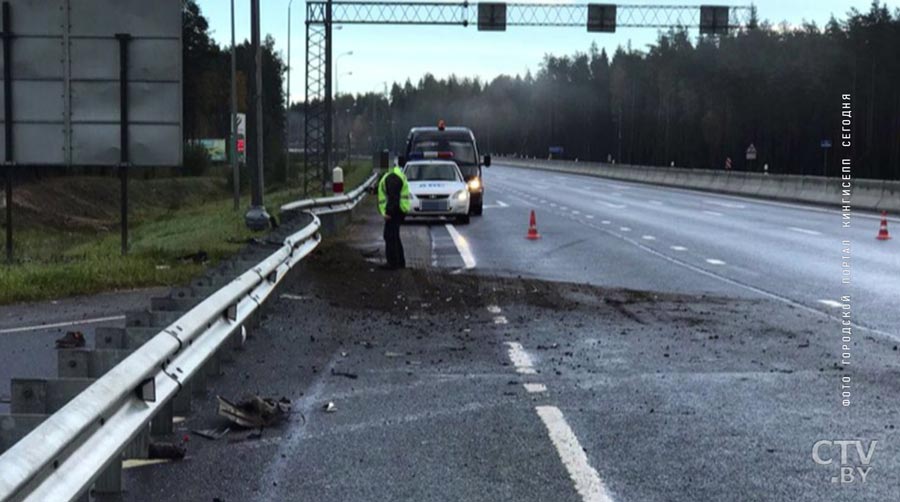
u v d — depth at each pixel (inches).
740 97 3870.6
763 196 2039.9
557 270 746.2
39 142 765.3
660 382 371.9
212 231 997.8
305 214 890.7
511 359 414.6
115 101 765.3
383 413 326.0
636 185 2802.7
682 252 886.4
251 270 450.3
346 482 256.2
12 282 594.2
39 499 177.9
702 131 4466.0
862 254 865.5
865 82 3011.8
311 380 374.0
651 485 253.0
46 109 763.4
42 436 180.7
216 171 3538.4
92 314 524.7
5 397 336.5
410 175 1304.1
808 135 3358.8
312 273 708.7
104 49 762.2
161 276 644.1
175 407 324.8
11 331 477.4
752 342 454.9
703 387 363.3
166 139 768.9
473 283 663.8
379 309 553.9
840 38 3179.1
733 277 704.4
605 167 3693.4
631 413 325.7
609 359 414.9
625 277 703.7
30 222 1750.7
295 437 298.4
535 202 1819.6
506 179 3356.3
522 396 349.1
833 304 573.9
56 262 734.5
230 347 408.5
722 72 4082.2
